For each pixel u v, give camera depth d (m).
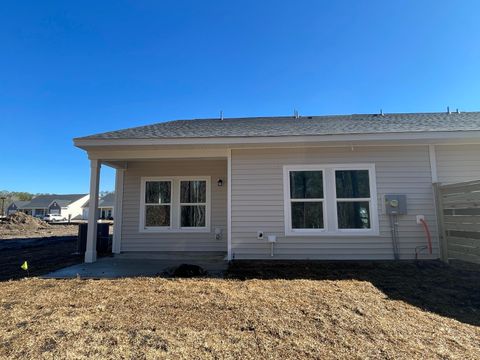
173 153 7.79
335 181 7.30
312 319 3.47
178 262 7.47
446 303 4.09
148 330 3.16
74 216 62.47
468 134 6.57
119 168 9.52
